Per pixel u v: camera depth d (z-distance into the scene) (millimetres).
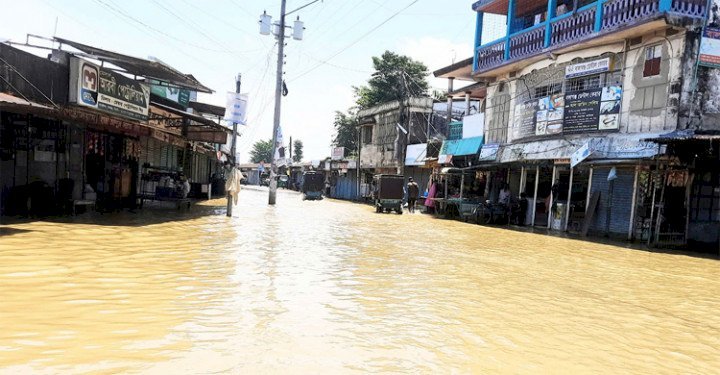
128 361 3402
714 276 8961
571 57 17188
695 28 13414
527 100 19469
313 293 5852
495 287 6875
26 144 11414
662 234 13562
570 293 6781
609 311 5883
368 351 3971
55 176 12711
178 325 4297
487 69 21375
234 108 26266
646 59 14625
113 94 13125
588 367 3932
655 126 14188
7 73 9969
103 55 12477
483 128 22906
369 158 37719
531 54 18562
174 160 23797
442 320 5027
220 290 5703
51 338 3758
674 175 13922
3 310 4387
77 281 5648
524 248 11719
